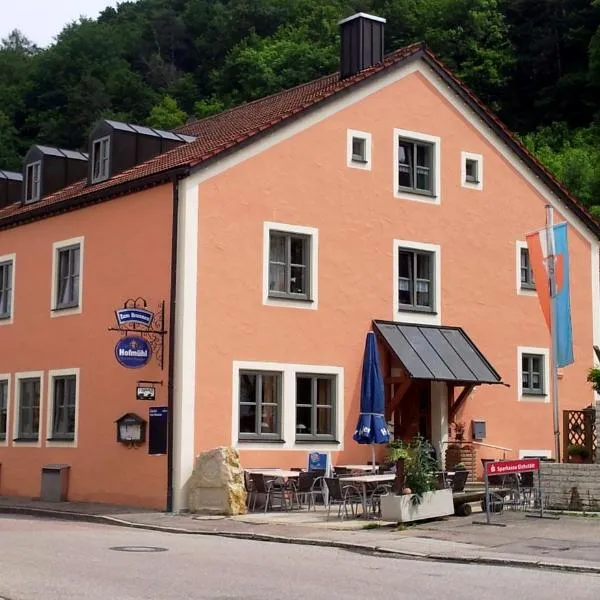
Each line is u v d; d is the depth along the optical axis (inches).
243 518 768.9
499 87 2608.3
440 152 1041.5
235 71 2561.5
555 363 848.9
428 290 1021.8
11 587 415.5
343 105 968.3
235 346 872.3
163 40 3139.8
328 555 576.1
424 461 731.4
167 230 873.5
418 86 1031.6
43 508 876.0
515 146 1102.4
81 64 2807.6
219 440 853.8
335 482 754.2
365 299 962.7
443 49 2620.6
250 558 545.6
